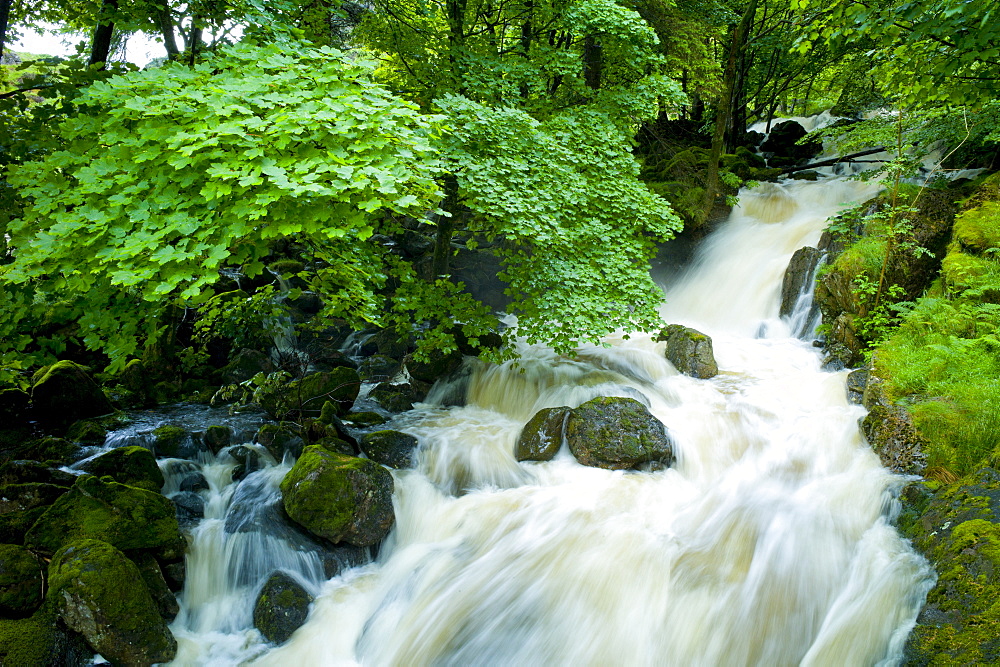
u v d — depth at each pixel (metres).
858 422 6.26
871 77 14.17
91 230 3.89
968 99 6.70
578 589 5.05
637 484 6.26
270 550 5.45
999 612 3.71
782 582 4.80
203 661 4.77
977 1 5.17
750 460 6.47
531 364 8.78
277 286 10.84
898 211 8.37
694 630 4.63
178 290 5.54
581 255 7.52
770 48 14.88
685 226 12.49
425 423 7.75
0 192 5.14
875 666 4.04
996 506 4.48
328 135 4.09
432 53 8.64
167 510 5.39
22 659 4.04
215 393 8.38
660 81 8.94
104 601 4.36
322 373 8.08
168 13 7.14
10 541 4.85
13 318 4.79
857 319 8.16
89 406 7.45
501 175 6.70
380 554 5.87
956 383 5.91
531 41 9.01
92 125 4.45
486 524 5.88
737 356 8.92
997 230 7.90
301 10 7.75
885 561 4.62
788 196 13.44
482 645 4.77
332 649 4.94
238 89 4.23
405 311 8.16
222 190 3.77
